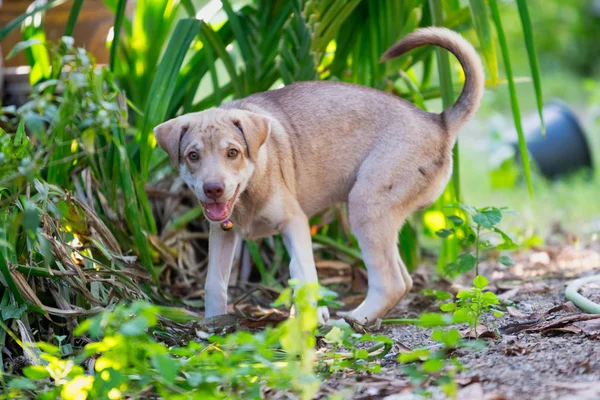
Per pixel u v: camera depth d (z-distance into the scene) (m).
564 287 5.50
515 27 18.88
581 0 19.86
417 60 6.37
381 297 4.94
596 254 6.74
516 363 3.63
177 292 5.75
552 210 9.07
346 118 5.06
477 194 10.09
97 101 3.98
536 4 19.55
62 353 4.19
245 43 6.11
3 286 4.37
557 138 10.58
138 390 3.44
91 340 4.33
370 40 6.25
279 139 4.95
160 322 4.64
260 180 4.80
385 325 4.90
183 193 6.15
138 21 6.70
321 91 5.18
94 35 6.82
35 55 5.93
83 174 5.47
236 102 5.18
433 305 5.31
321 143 5.05
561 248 7.09
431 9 5.72
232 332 4.73
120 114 4.12
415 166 4.95
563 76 18.30
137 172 5.77
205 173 4.50
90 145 3.80
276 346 4.15
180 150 4.69
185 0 6.06
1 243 3.94
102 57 6.88
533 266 6.58
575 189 9.88
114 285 4.55
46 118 3.87
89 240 4.95
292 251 4.89
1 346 4.05
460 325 4.60
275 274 6.26
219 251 5.05
